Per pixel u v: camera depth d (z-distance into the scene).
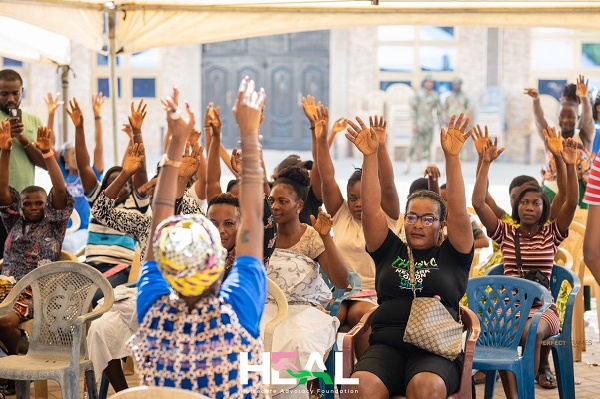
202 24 8.43
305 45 26.50
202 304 3.22
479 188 6.55
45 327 5.68
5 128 6.91
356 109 26.03
